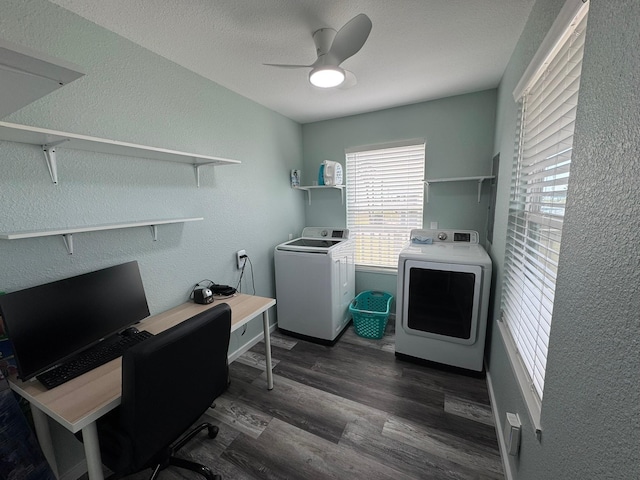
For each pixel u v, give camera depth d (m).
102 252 1.54
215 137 2.21
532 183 1.33
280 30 1.54
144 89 1.70
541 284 1.11
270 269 2.95
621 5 0.55
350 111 2.96
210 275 2.24
